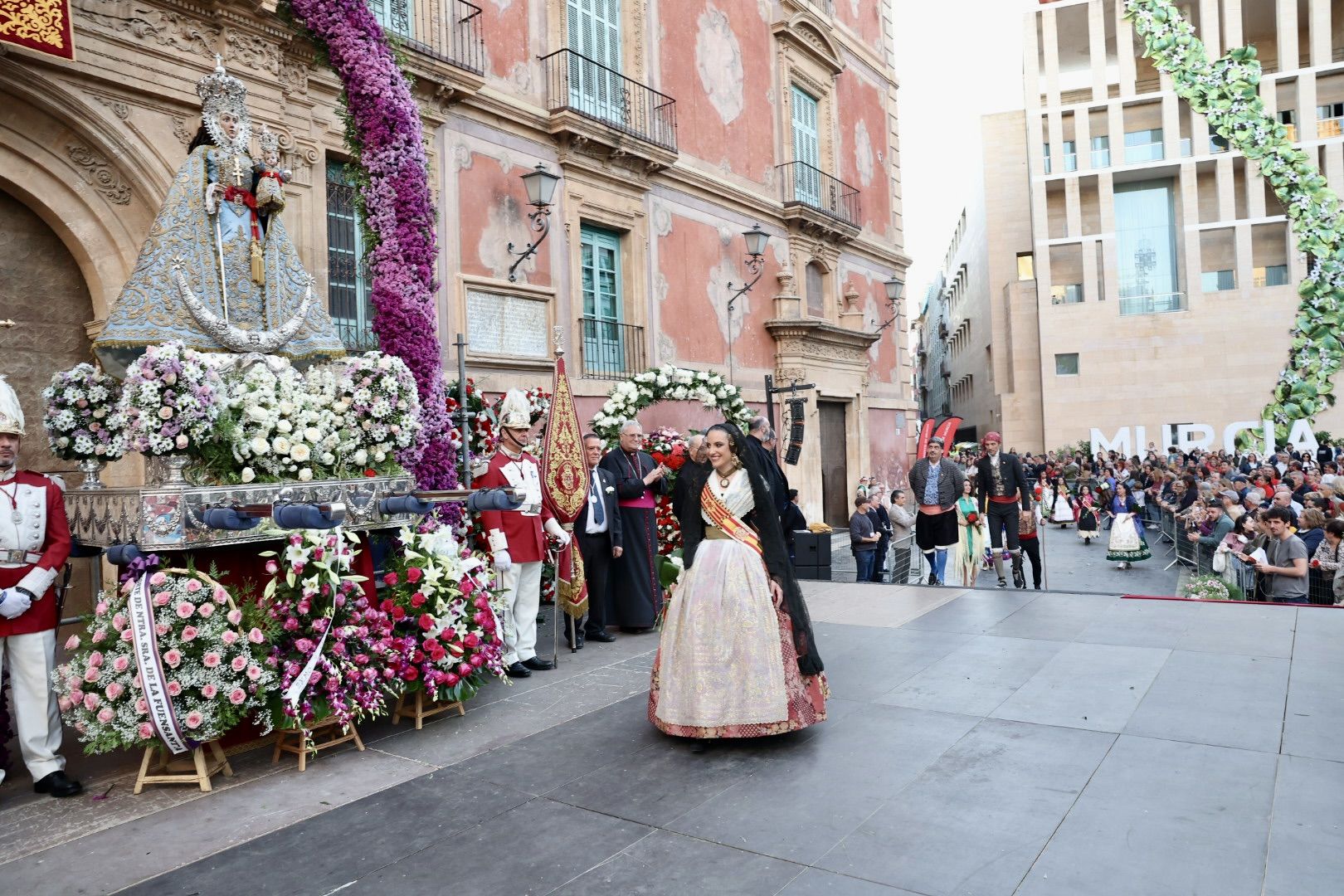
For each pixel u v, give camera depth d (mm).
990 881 2846
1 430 3904
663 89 14219
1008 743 4105
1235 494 12320
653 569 7332
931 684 5125
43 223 7090
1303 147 32531
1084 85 40094
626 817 3477
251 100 8125
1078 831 3166
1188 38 25547
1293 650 5516
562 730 4652
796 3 17656
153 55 7414
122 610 3959
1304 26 35406
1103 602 7371
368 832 3424
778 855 3090
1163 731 4160
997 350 41250
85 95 7039
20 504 3992
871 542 11508
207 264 4816
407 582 4895
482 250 10859
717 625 4320
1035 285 38188
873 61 21172
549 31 12125
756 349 16266
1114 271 35469
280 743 4281
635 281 13359
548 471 6352
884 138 21641
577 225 12320
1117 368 35438
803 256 17688
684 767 4008
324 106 8930
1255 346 33906
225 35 7895
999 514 10422
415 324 6344
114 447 4504
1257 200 34125
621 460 7359
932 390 78125
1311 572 8117
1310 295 27562
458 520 6727
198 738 3879
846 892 2822
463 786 3873
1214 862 2906
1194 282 34625
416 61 9648
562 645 6836
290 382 4797
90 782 4094
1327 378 27438
